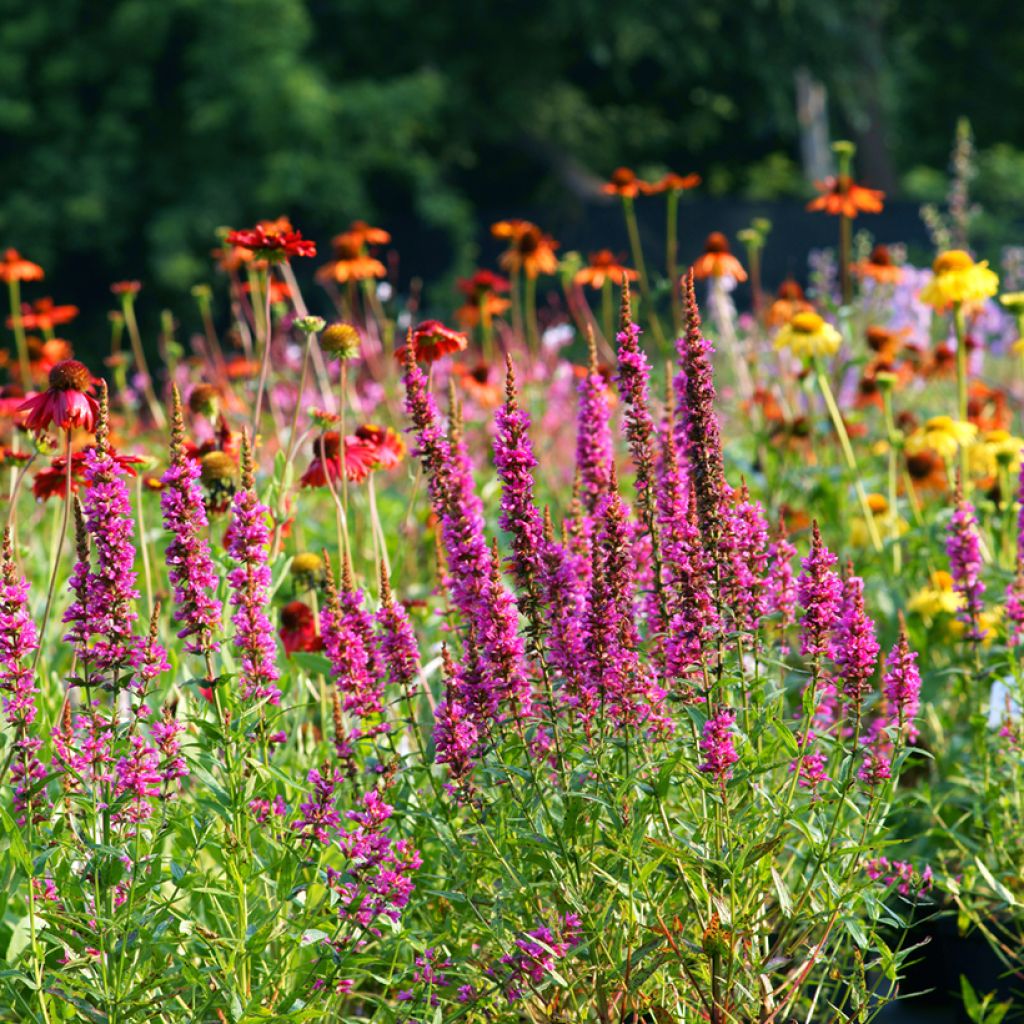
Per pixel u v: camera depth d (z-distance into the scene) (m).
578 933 4.47
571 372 11.34
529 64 39.88
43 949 4.55
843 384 11.34
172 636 6.78
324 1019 4.75
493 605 4.56
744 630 4.77
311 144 33.69
